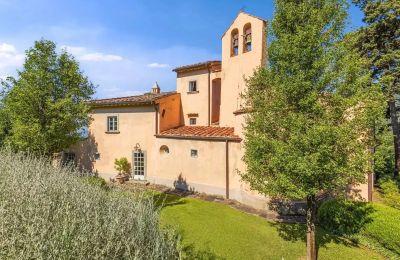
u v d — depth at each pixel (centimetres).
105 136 2392
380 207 1237
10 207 454
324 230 1280
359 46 2064
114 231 428
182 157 1991
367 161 870
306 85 858
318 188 860
